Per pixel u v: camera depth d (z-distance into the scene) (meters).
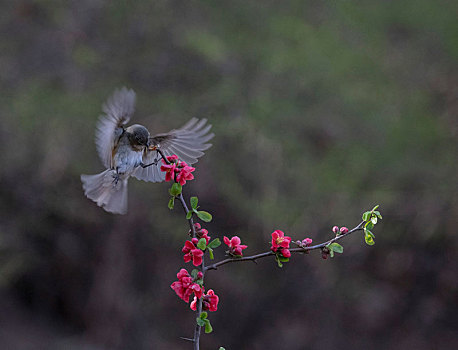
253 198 15.66
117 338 16.06
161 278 15.94
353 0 17.55
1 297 16.77
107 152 4.40
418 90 17.09
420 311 16.70
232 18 16.78
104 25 16.39
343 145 16.36
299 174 15.95
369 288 16.61
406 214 16.42
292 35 16.67
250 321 16.33
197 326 3.86
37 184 15.38
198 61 16.20
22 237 15.74
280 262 4.05
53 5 16.23
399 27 17.62
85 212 15.48
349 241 16.02
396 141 16.56
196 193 15.41
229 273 16.05
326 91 16.56
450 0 17.59
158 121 15.60
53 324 16.66
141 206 15.45
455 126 16.77
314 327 16.45
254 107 15.91
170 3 16.64
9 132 15.43
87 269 16.16
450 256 16.62
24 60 15.94
